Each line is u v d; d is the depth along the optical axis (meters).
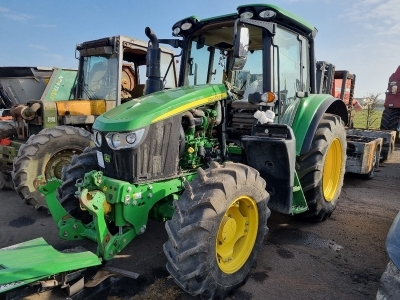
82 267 2.41
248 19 3.09
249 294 2.78
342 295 2.77
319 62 7.55
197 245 2.32
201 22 3.80
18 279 2.08
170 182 2.98
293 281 2.98
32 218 4.60
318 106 3.87
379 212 4.67
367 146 5.89
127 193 2.68
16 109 5.73
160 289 2.84
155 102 3.01
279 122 3.43
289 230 4.05
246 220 2.86
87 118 5.95
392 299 1.91
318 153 3.77
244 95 3.90
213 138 3.56
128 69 7.44
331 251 3.53
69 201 3.31
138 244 3.70
